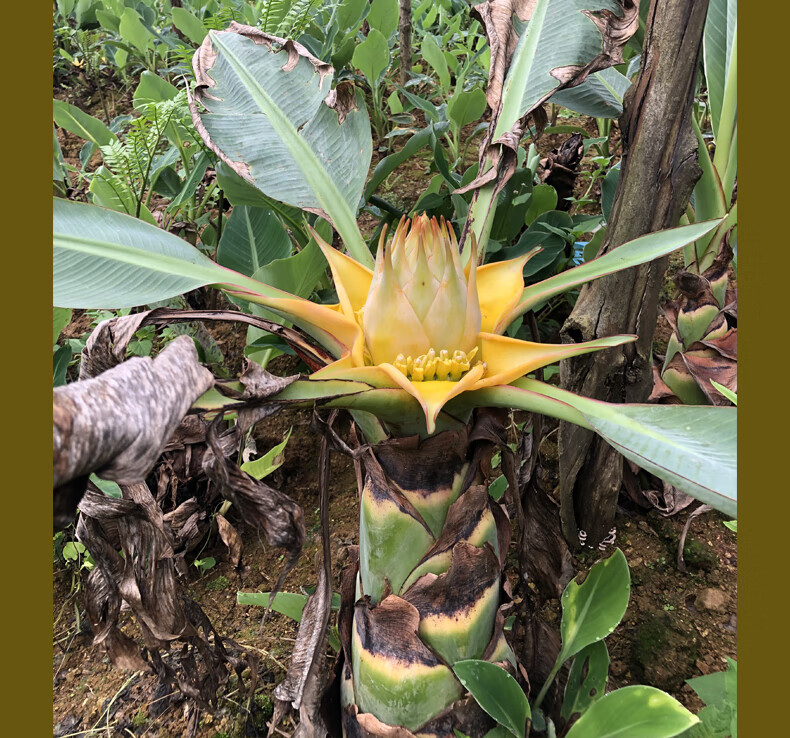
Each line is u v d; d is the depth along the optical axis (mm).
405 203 2787
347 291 1168
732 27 1647
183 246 1181
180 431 1431
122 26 3477
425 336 1012
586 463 1638
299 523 897
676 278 1625
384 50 2805
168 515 1724
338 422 1329
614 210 1404
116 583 1093
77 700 1556
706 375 1654
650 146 1300
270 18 2365
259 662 1571
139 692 1561
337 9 2891
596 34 1284
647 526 1799
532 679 1354
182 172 2678
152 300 1075
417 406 972
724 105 1594
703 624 1550
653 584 1650
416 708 1057
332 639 1474
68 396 683
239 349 2352
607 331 1470
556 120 3193
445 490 1039
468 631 1049
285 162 1332
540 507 1348
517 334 1910
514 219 2066
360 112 1409
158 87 2535
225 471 866
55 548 1854
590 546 1753
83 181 3066
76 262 1094
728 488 783
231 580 1791
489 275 1195
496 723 1117
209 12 3475
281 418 2172
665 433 896
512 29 1371
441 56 2934
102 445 688
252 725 1451
